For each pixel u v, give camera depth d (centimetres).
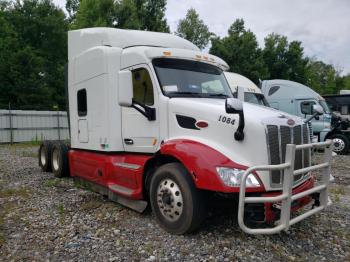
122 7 3709
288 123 480
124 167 587
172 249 445
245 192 429
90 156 697
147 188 556
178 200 482
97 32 686
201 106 503
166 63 585
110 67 629
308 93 1742
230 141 468
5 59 3266
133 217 564
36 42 3981
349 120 1659
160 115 549
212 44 3819
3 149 1811
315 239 484
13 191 734
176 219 486
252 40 3778
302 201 491
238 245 455
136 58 595
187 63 605
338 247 461
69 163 807
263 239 474
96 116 672
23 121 2336
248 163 454
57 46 4028
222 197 484
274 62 4153
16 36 3688
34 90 3262
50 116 2466
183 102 523
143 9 3975
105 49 638
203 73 616
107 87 630
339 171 1065
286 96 1794
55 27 3956
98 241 470
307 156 509
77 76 742
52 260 417
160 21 4031
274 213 445
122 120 628
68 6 4512
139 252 437
